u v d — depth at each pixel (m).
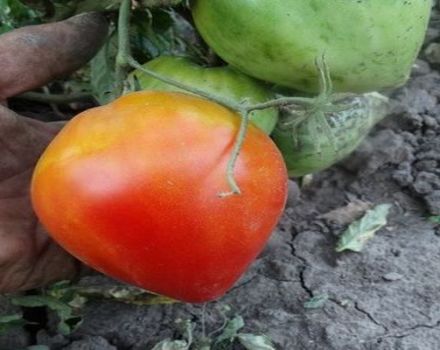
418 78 0.56
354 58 0.29
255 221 0.26
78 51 0.34
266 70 0.30
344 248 0.43
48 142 0.36
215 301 0.41
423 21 0.29
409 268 0.42
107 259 0.26
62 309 0.38
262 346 0.37
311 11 0.28
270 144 0.27
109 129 0.25
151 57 0.37
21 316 0.39
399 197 0.48
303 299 0.41
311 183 0.49
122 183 0.24
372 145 0.49
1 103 0.34
